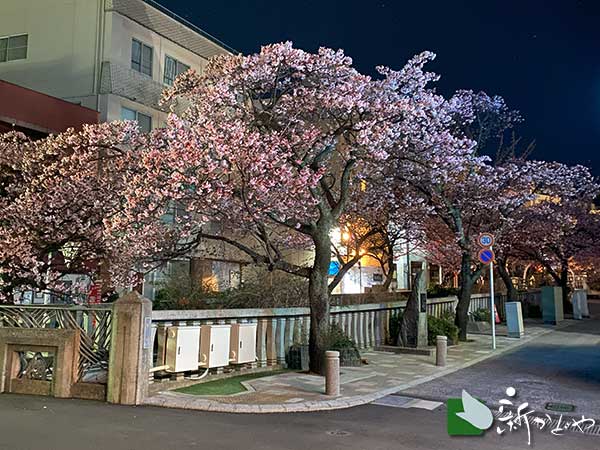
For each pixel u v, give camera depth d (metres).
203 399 9.12
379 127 12.48
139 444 6.61
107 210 14.02
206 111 11.97
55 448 6.38
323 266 12.20
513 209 21.27
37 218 13.92
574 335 20.66
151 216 11.41
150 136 13.30
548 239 26.50
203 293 13.66
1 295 13.20
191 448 6.49
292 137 11.98
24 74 23.91
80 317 10.07
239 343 11.45
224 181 11.27
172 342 10.10
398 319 16.89
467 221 20.70
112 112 22.42
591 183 27.39
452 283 37.62
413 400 9.55
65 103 20.64
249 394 9.60
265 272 14.98
